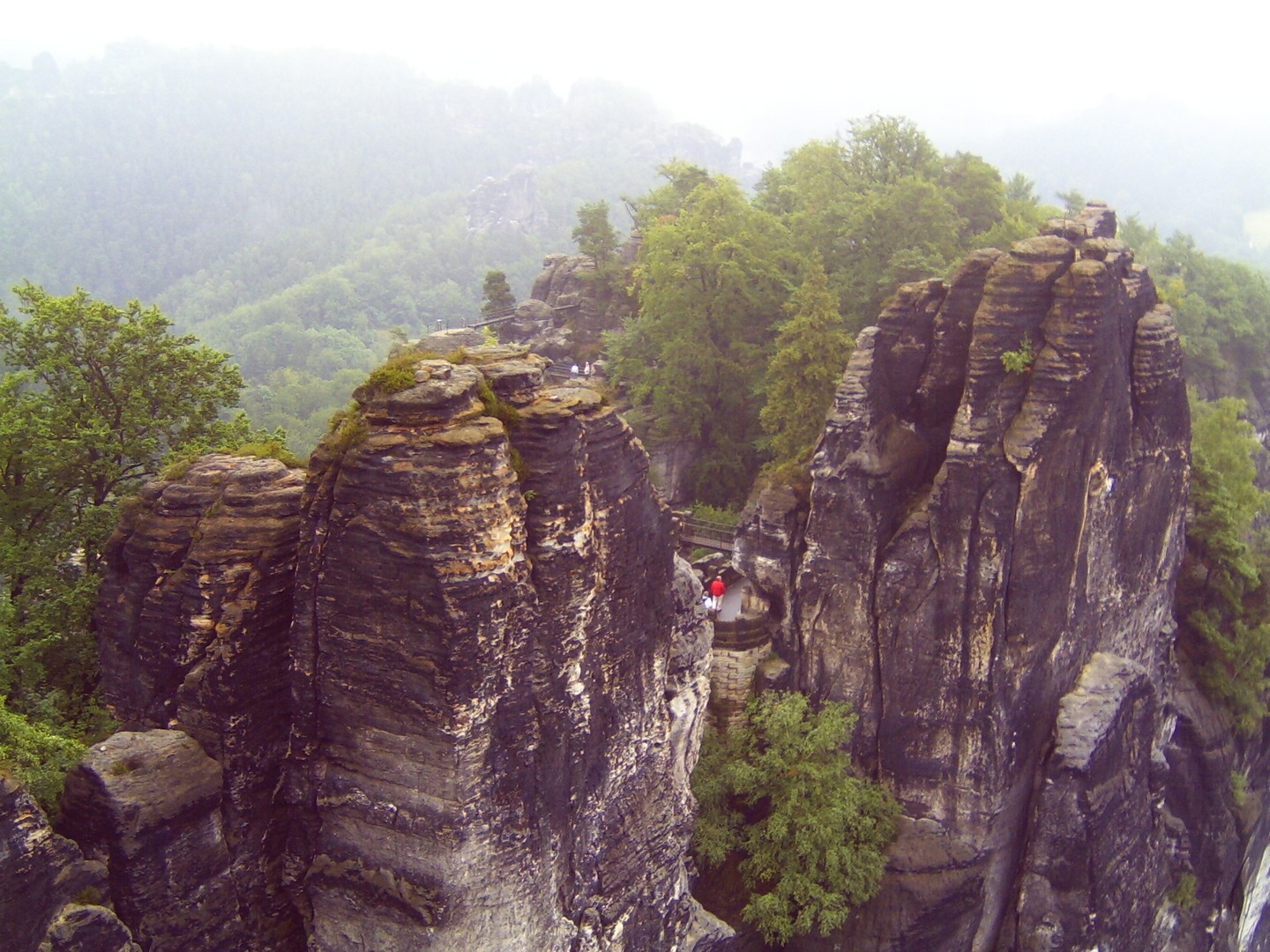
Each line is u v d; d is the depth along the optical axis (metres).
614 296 78.44
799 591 45.69
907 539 43.12
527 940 24.38
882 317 45.41
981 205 73.88
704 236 62.91
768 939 41.75
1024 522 41.22
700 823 42.41
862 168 75.94
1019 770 43.53
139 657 25.33
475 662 22.31
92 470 37.28
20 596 33.91
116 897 22.55
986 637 42.00
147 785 22.88
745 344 63.22
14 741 23.41
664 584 27.22
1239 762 57.22
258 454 27.22
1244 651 56.44
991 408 41.47
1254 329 98.62
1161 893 47.81
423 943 23.27
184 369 39.91
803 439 53.25
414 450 21.94
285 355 177.25
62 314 37.59
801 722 44.44
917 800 44.22
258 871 24.53
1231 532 55.78
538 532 23.59
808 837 41.38
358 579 22.55
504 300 82.88
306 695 23.86
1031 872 43.84
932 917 42.69
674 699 30.41
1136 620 48.25
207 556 24.20
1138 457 45.38
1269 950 68.19
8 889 19.92
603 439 25.00
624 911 26.89
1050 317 41.34
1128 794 45.22
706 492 63.34
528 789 23.81
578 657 24.61
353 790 23.67
